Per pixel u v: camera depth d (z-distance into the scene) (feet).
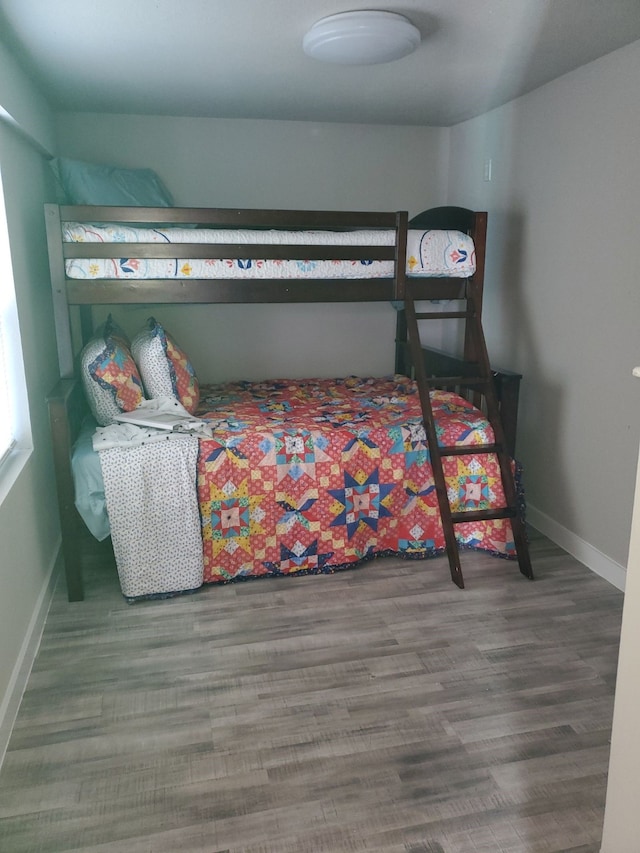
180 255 9.89
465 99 12.09
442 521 10.18
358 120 13.98
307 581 10.19
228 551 10.00
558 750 6.73
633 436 9.61
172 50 9.00
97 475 9.31
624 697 4.58
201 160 13.83
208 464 9.66
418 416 11.21
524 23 8.14
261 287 10.35
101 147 13.35
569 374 11.00
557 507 11.52
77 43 8.61
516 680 7.81
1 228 8.43
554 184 11.13
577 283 10.68
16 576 7.76
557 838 5.73
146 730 7.00
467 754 6.66
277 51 9.10
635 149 9.24
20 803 6.07
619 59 9.36
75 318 13.38
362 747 6.75
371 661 8.16
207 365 14.69
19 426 8.90
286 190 14.35
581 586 10.03
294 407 12.05
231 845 5.64
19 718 7.16
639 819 4.51
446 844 5.65
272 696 7.54
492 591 9.86
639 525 4.33
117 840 5.69
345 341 15.37
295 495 10.09
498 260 13.07
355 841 5.67
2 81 8.07
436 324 15.71
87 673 7.94
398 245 10.57
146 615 9.24
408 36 7.98
